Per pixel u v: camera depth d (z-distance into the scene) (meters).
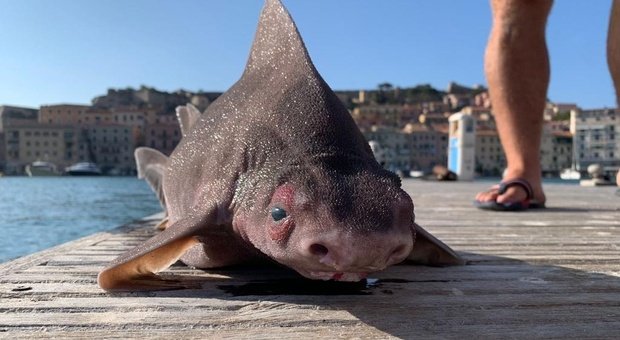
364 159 0.39
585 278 0.46
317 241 0.33
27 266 0.49
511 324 0.34
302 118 0.42
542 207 1.05
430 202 1.29
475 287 0.42
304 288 0.42
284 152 0.40
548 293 0.41
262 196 0.39
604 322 0.34
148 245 0.41
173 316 0.35
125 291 0.40
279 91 0.46
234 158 0.44
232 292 0.40
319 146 0.39
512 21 0.91
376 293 0.40
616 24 0.72
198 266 0.48
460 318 0.35
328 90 0.45
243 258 0.46
